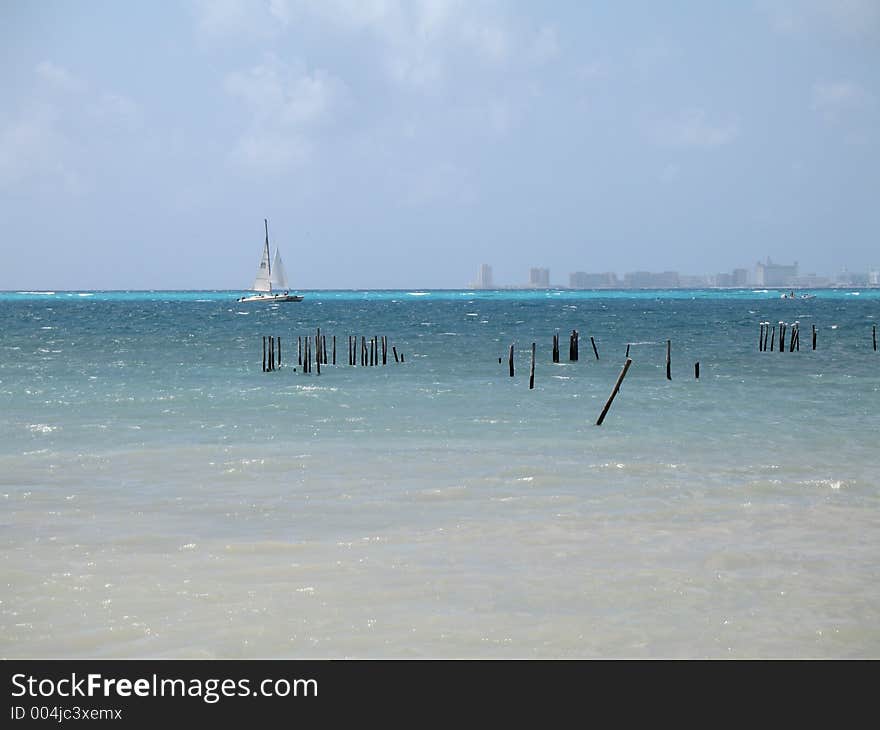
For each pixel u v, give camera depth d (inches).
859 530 750.5
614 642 533.6
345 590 603.5
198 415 1429.6
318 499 853.8
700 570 646.5
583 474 971.9
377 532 738.8
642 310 7426.2
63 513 798.5
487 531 743.1
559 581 622.5
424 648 526.3
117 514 794.8
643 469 999.6
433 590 605.0
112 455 1076.5
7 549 687.7
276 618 559.5
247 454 1085.1
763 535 735.1
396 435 1235.2
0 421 1357.0
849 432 1273.4
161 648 522.9
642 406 1565.0
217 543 705.6
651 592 604.1
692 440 1199.6
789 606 582.2
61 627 546.3
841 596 598.2
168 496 866.1
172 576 628.4
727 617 565.3
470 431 1274.6
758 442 1186.6
